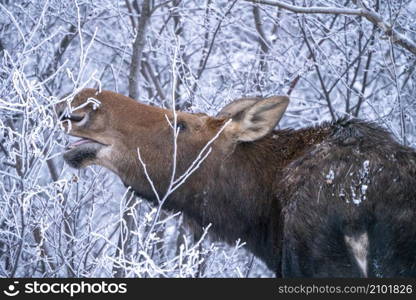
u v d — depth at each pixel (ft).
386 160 31.71
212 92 52.39
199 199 36.86
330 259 31.12
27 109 33.94
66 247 39.40
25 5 52.39
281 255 35.24
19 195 34.81
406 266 31.04
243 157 36.47
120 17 54.08
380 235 30.91
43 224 36.83
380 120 50.31
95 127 36.42
